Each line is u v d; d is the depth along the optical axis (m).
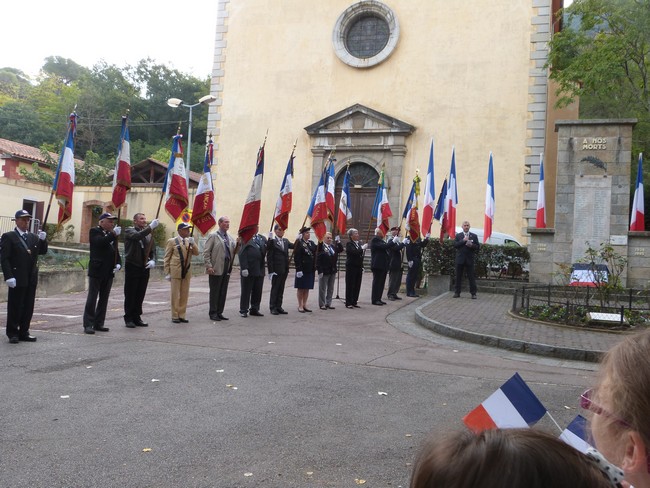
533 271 17.05
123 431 5.11
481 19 24.86
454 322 11.46
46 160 38.53
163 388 6.53
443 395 6.60
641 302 13.04
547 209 24.33
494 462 1.00
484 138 24.33
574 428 1.80
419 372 7.74
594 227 16.59
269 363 7.97
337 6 26.75
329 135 26.05
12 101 59.00
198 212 11.97
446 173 24.64
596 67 20.03
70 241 32.38
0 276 15.15
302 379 7.13
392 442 5.01
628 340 1.32
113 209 10.67
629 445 1.24
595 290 13.92
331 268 14.04
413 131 25.14
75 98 58.34
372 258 15.16
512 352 9.44
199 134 61.34
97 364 7.60
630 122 16.48
